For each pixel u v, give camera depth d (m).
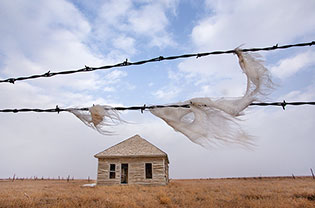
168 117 2.72
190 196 13.05
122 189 17.98
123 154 23.11
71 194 14.16
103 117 2.96
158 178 22.11
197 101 2.62
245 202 10.61
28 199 11.27
